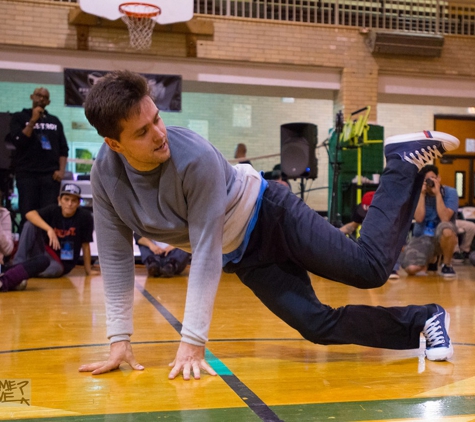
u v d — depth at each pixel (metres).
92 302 3.12
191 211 1.42
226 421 1.13
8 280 3.60
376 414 1.17
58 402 1.26
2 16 6.36
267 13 7.18
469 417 1.16
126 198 1.44
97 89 1.27
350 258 1.53
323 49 7.23
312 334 1.59
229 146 10.62
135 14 6.23
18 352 1.82
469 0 7.67
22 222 5.16
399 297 3.33
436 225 4.73
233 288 3.92
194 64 7.00
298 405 1.23
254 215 1.54
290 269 1.62
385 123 10.61
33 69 6.55
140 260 5.80
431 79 7.64
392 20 7.51
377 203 1.61
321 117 10.90
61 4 6.52
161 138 1.29
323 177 10.55
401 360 1.68
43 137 5.18
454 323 2.35
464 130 10.59
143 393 1.33
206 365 1.47
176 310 2.79
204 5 6.94
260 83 7.19
